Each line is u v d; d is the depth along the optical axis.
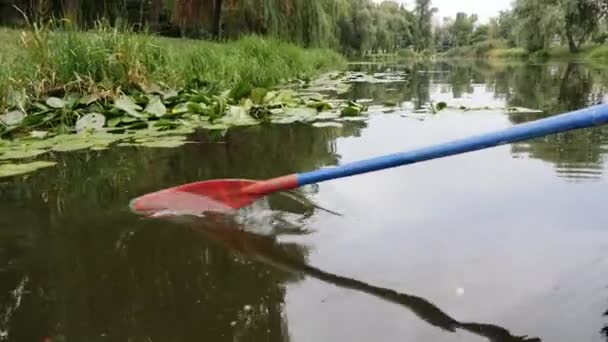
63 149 3.08
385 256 1.57
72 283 1.46
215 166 2.73
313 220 1.90
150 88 4.79
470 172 2.42
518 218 1.83
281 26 13.74
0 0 12.23
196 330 1.21
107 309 1.32
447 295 1.33
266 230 1.83
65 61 4.44
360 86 8.40
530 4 26.42
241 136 3.59
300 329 1.20
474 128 3.72
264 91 4.82
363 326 1.21
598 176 2.29
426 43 61.62
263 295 1.37
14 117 3.77
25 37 4.56
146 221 1.95
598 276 1.39
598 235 1.66
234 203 2.06
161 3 14.95
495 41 48.00
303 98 5.61
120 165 2.80
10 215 2.02
